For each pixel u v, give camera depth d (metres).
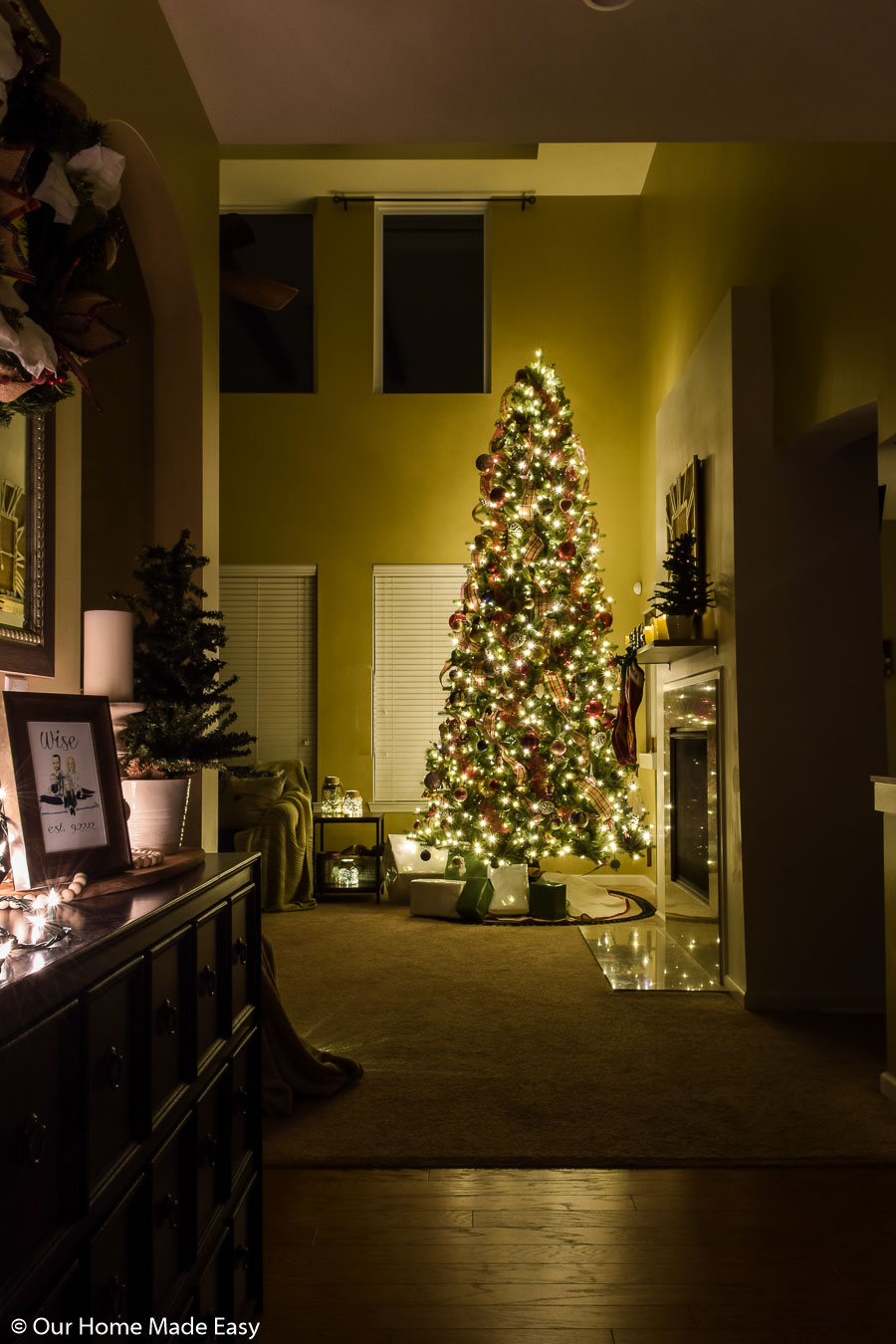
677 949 5.58
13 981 1.01
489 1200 2.62
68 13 2.20
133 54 2.68
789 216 4.34
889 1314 2.10
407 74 2.61
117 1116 1.30
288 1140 2.96
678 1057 3.73
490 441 7.49
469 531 7.84
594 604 6.85
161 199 3.06
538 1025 4.12
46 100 1.51
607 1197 2.64
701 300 5.84
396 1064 3.64
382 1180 2.74
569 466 6.86
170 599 2.29
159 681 2.24
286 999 4.52
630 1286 2.20
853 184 3.66
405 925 6.25
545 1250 2.36
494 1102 3.27
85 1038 1.18
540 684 6.71
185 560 2.33
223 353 8.09
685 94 2.69
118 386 3.34
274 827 6.80
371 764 7.77
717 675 4.88
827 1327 2.05
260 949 2.09
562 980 4.89
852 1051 3.81
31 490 1.90
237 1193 1.87
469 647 6.86
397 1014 4.27
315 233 7.96
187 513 3.50
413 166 7.51
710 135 2.92
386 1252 2.35
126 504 3.37
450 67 2.57
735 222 5.12
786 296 4.41
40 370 1.43
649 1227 2.48
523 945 5.67
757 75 2.60
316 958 5.33
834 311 3.87
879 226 3.45
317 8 2.34
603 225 7.91
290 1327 2.04
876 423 4.04
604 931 6.08
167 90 3.01
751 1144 2.94
